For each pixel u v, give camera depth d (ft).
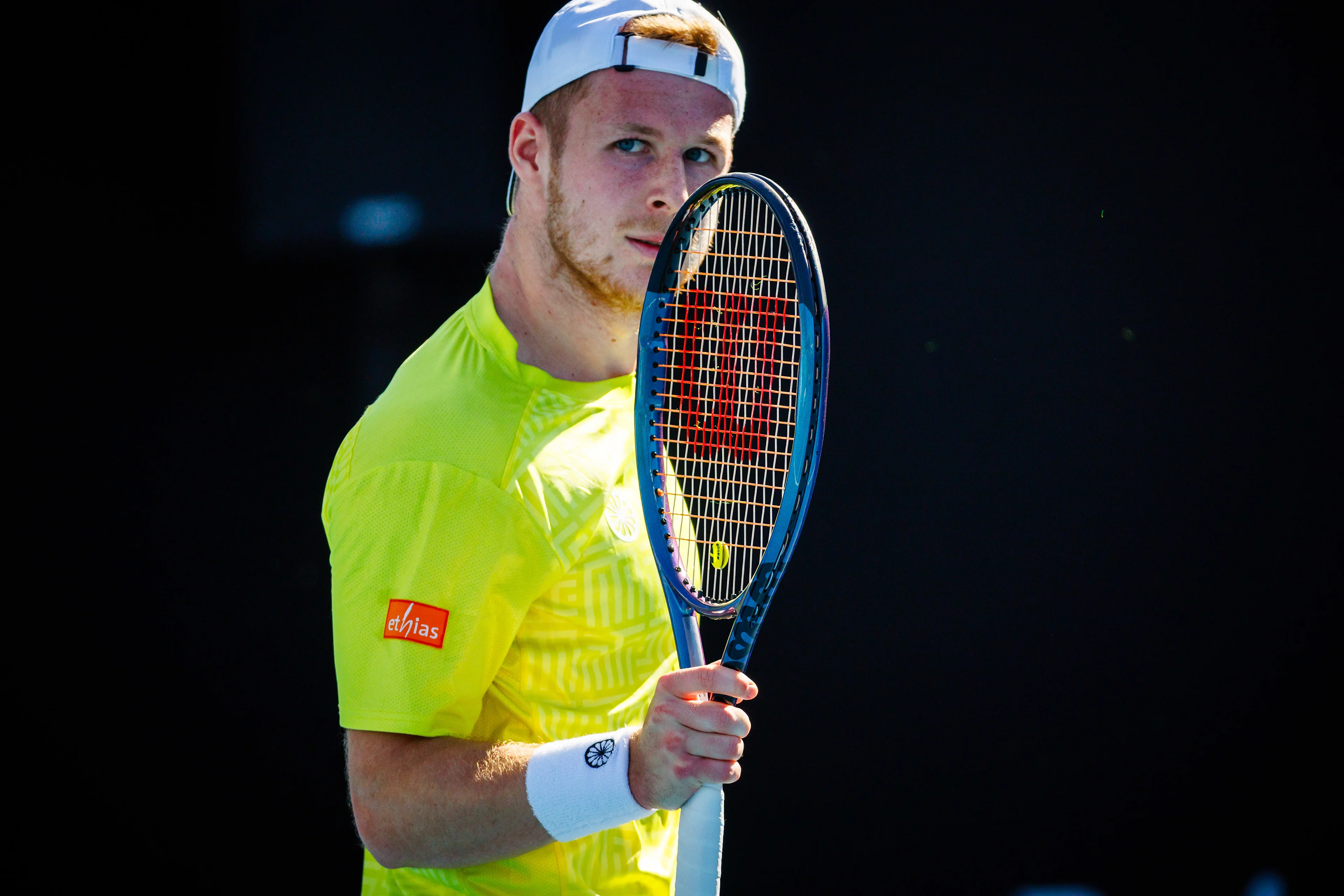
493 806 18.01
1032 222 60.29
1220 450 58.85
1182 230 59.26
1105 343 59.77
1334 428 58.29
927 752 58.39
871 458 60.54
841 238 61.26
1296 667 57.67
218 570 59.16
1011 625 59.06
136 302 59.93
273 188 60.34
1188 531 58.70
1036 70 60.13
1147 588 58.65
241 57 60.03
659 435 21.58
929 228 60.90
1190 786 57.41
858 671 59.16
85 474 59.16
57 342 59.47
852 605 59.67
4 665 57.72
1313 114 58.39
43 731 57.26
